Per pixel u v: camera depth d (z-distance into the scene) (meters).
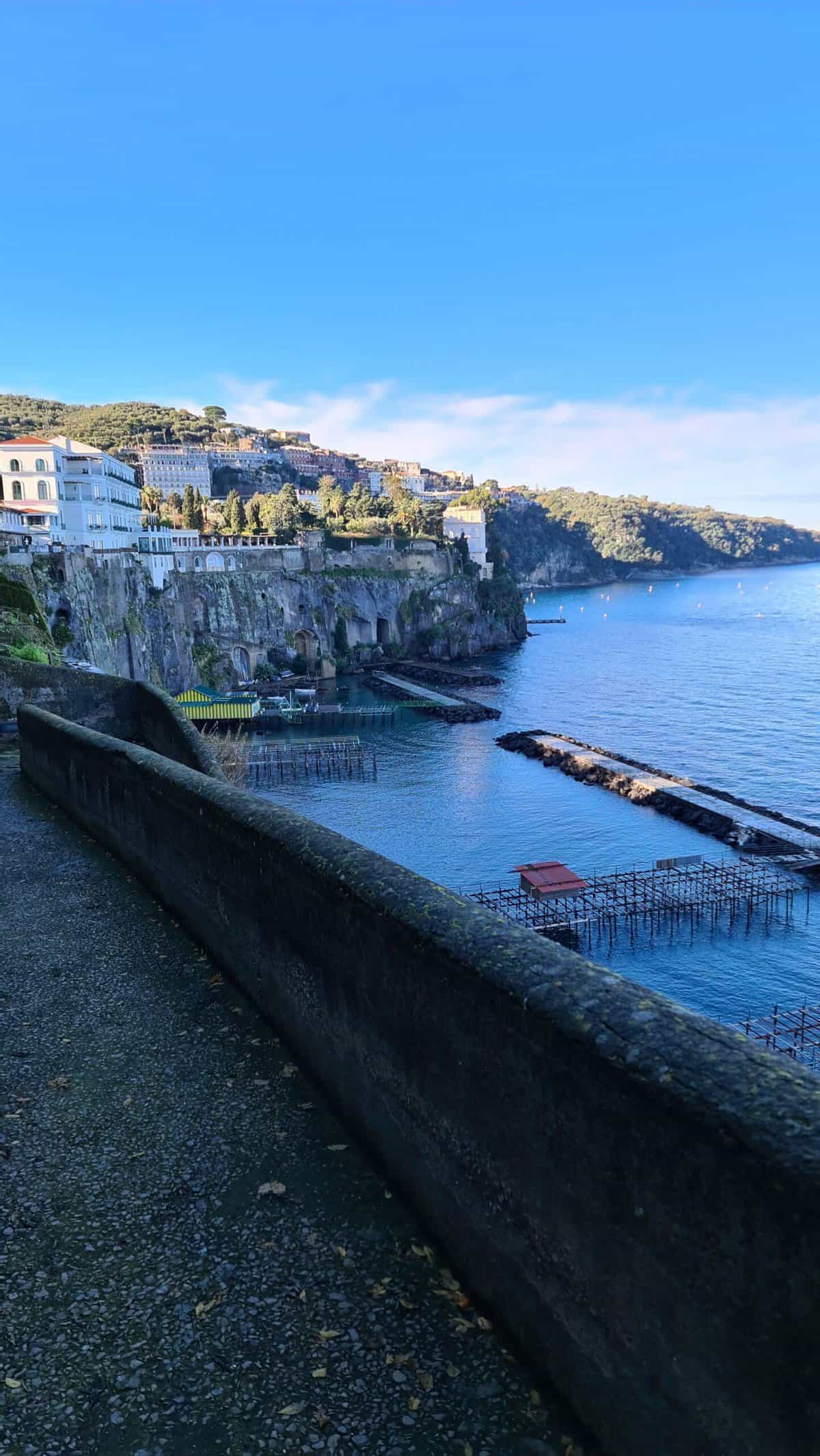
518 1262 3.34
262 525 140.00
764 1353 2.26
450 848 45.34
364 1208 4.23
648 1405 2.71
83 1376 3.38
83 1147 4.77
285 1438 3.12
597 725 79.12
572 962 3.24
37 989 6.63
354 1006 4.55
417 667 116.12
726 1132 2.32
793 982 31.72
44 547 64.25
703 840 46.34
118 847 9.57
